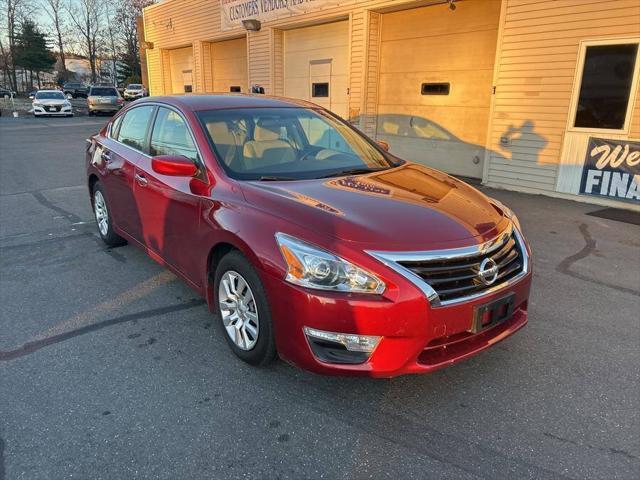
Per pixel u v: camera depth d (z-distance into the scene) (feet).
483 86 31.55
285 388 9.71
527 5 26.45
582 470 7.75
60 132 65.98
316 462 7.87
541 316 12.92
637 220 22.43
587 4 24.25
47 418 8.82
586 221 22.29
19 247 18.03
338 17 38.75
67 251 17.57
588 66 24.85
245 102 13.65
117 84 219.00
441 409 9.16
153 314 12.76
